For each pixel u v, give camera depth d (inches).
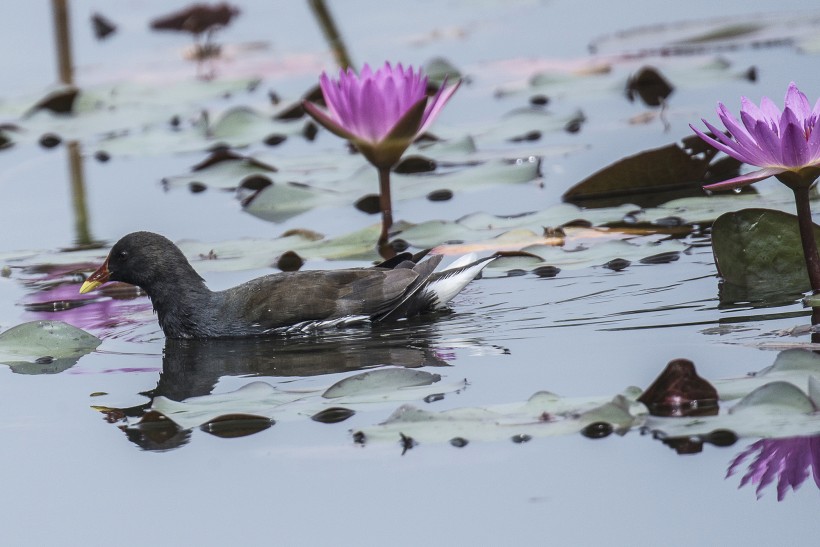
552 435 269.6
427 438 274.1
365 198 521.0
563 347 343.9
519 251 427.8
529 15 877.8
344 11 929.5
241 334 398.9
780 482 262.8
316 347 376.8
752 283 378.9
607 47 746.2
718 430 259.8
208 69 780.6
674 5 858.8
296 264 458.0
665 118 590.9
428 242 460.1
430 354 352.2
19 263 471.8
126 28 926.4
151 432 312.2
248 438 303.1
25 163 642.8
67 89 717.3
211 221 515.8
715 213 446.0
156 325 418.9
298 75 770.8
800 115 328.2
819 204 429.4
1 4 941.8
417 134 469.1
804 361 290.7
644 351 331.6
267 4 979.9
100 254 473.7
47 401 338.0
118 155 649.0
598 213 466.9
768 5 815.1
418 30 839.7
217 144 641.6
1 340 390.6
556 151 553.9
